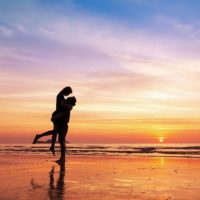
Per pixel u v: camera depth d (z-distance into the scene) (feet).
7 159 47.60
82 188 21.71
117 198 18.62
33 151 80.74
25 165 37.22
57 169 33.24
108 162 44.06
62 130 37.86
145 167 37.01
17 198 17.89
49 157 53.16
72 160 48.11
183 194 20.15
